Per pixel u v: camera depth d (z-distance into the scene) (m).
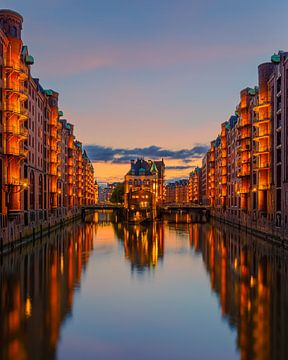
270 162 70.38
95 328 25.53
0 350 21.95
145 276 41.09
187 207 160.88
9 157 53.31
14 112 53.00
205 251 59.25
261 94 74.50
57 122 95.00
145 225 116.12
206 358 21.14
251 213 85.12
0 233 49.06
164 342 23.30
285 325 25.84
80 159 162.75
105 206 155.88
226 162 130.50
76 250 59.75
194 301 31.64
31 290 34.56
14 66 54.62
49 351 21.91
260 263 47.94
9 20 55.59
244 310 29.14
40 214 79.81
